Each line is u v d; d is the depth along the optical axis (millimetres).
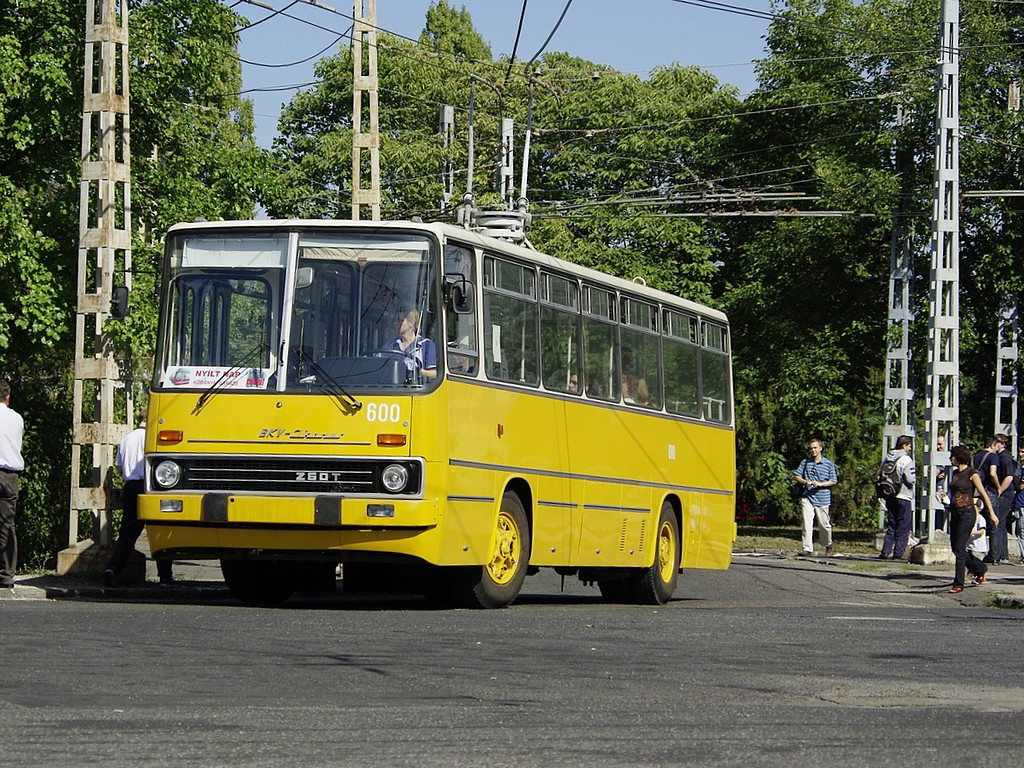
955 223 40406
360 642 15578
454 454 20953
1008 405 59812
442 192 75875
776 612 23125
